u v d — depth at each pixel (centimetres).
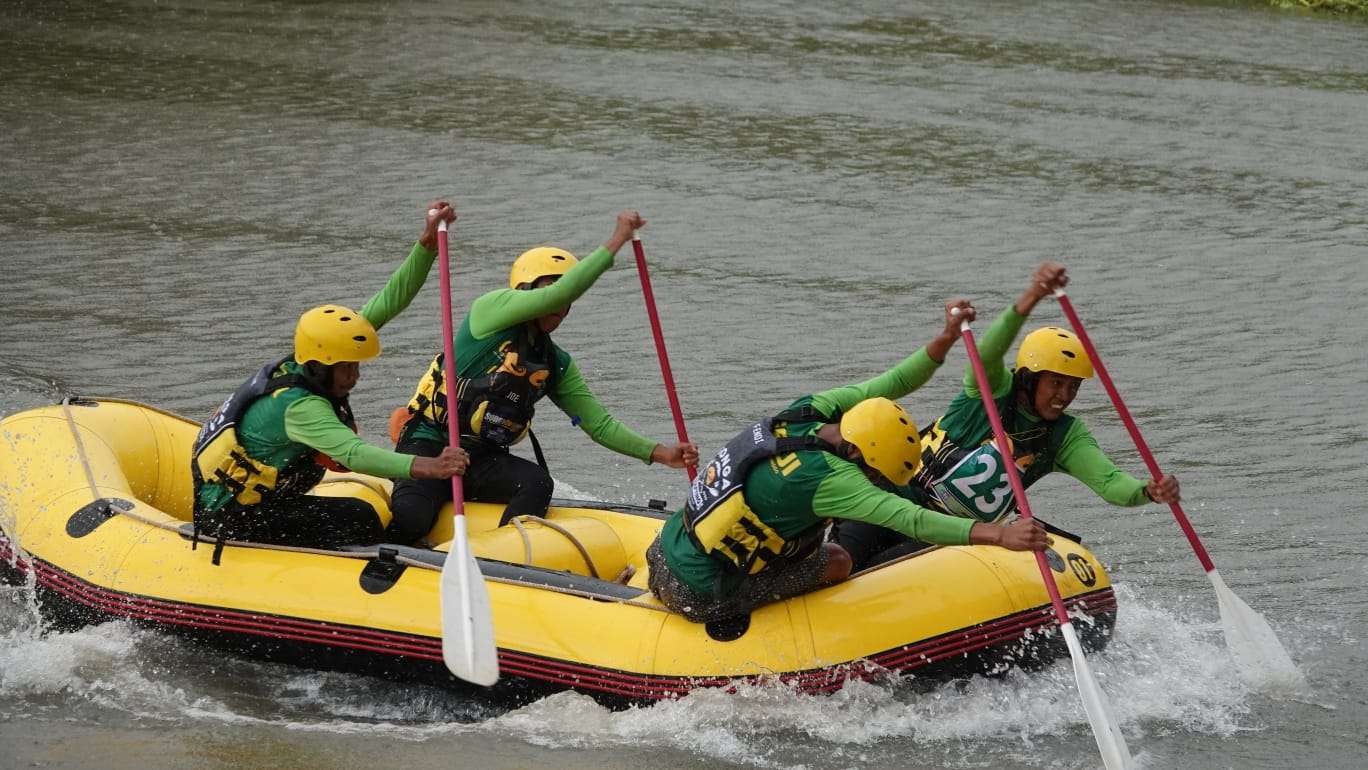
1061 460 2212
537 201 5166
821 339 3988
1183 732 2139
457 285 4269
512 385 2334
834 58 7675
